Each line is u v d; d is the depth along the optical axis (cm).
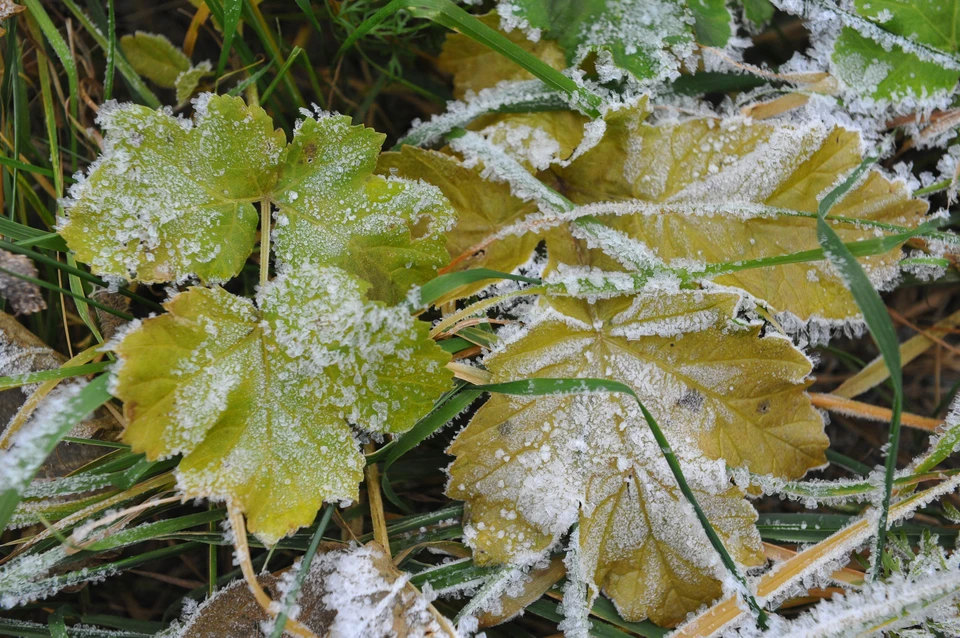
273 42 58
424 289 53
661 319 55
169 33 62
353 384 53
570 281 55
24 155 59
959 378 62
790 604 58
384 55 61
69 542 53
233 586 55
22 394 56
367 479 56
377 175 55
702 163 56
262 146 53
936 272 59
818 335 58
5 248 54
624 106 55
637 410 55
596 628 56
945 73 57
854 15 57
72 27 60
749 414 55
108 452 56
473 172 56
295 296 53
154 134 53
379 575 55
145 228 53
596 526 55
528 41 57
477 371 55
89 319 55
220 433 52
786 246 56
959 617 55
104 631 56
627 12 56
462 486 55
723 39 57
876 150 57
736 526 55
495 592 55
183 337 52
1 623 56
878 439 61
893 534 57
